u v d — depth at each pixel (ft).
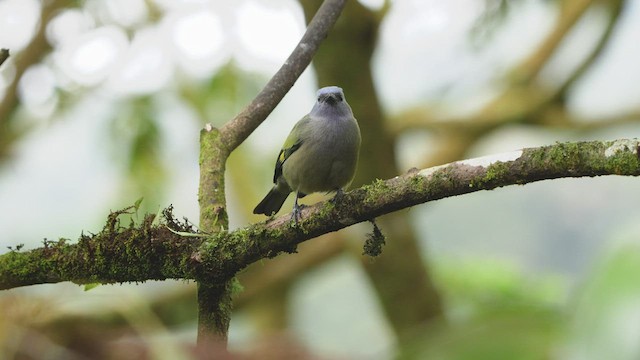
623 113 45.83
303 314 60.34
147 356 15.26
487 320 13.52
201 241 18.83
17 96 42.75
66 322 16.61
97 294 18.29
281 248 18.74
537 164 15.58
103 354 15.49
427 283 40.68
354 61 37.86
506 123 46.21
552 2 46.42
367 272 41.22
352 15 37.09
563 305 13.58
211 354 14.73
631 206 65.46
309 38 23.71
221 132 22.76
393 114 47.16
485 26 40.81
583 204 66.74
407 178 17.39
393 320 41.47
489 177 16.16
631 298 11.90
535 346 12.73
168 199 50.01
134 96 46.14
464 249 68.13
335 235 45.83
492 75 49.03
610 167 14.79
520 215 68.28
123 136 46.26
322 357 15.08
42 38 41.96
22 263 19.66
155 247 18.80
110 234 19.29
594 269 12.69
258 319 50.08
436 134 48.62
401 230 40.34
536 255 66.39
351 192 18.11
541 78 46.06
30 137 48.96
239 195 53.93
